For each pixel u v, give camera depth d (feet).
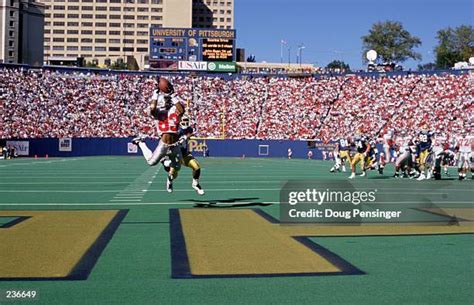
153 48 424.87
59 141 326.24
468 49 553.23
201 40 424.87
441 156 148.46
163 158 79.51
